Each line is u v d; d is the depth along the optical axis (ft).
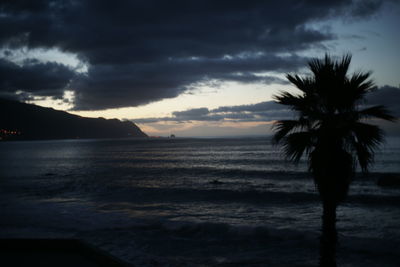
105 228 46.50
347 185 17.95
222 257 34.86
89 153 317.22
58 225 48.26
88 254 20.22
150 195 77.82
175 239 41.34
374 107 17.58
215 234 43.14
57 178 119.24
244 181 106.93
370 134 17.03
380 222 49.01
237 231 43.93
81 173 137.80
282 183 101.14
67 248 21.43
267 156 232.53
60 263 19.26
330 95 17.99
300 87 19.06
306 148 19.03
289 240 40.34
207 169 148.66
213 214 56.44
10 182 107.04
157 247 38.29
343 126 17.12
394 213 55.36
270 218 52.95
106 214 55.83
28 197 75.97
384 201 66.44
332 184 17.80
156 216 54.65
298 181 105.60
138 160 215.31
